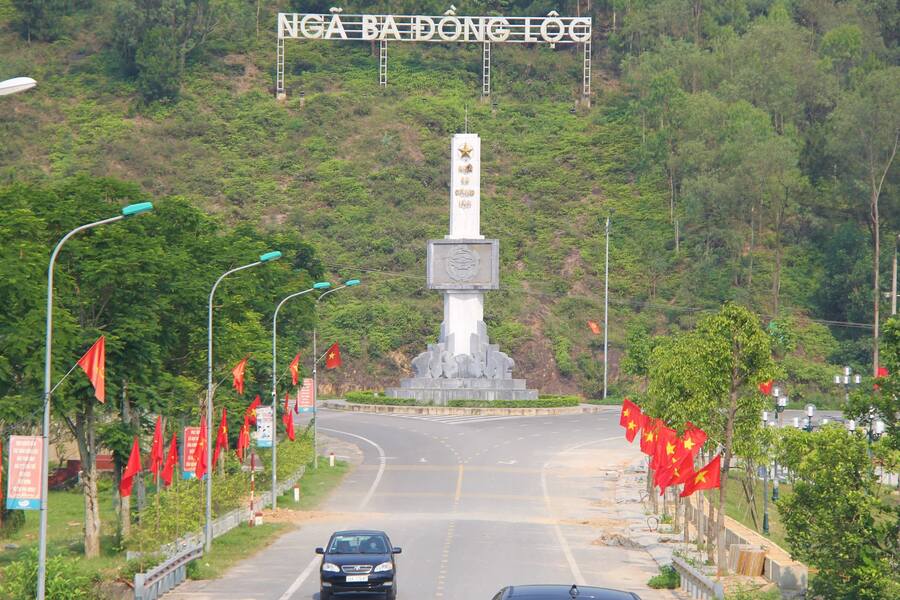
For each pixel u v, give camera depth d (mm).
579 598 44188
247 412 124312
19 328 85250
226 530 104938
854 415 74750
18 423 93000
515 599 44312
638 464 165625
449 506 127938
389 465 164375
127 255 93125
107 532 105125
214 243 126438
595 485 146375
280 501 129625
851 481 72438
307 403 162375
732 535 93188
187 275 104938
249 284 124500
